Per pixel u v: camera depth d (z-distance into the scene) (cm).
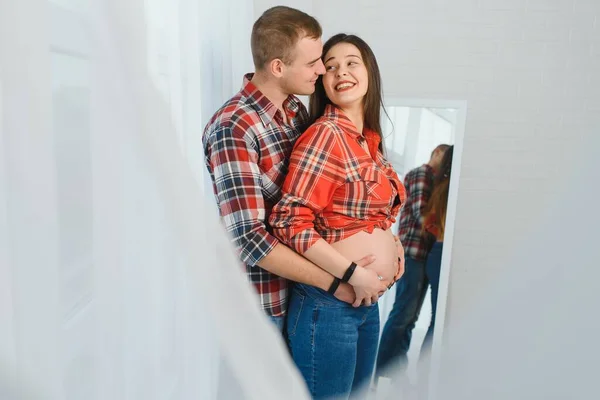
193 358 80
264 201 115
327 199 110
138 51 54
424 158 217
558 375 110
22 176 46
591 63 212
